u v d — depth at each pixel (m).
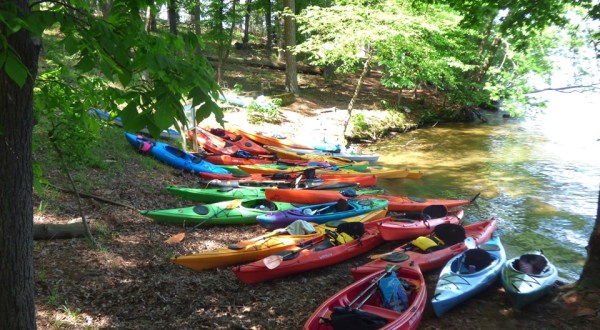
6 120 2.99
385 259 7.48
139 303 6.30
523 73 14.51
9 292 3.27
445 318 6.33
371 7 17.94
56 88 4.21
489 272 7.14
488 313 6.46
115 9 2.95
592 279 6.42
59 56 10.74
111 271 7.04
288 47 22.27
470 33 22.19
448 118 25.81
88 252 7.43
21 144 3.11
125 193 10.28
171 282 6.94
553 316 6.21
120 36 2.65
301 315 6.32
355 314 5.33
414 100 27.23
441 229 8.68
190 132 15.23
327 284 7.45
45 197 8.91
